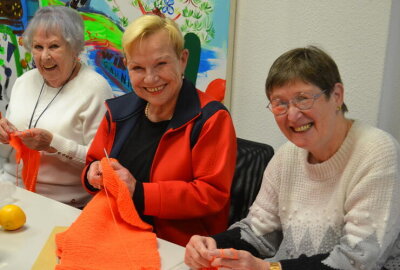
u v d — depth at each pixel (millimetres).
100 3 2170
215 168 1310
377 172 926
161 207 1248
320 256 935
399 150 967
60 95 1763
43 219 1215
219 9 1818
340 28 1575
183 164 1312
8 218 1114
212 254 904
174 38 1267
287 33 1700
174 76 1281
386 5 1463
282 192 1118
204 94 1395
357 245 905
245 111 1895
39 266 956
